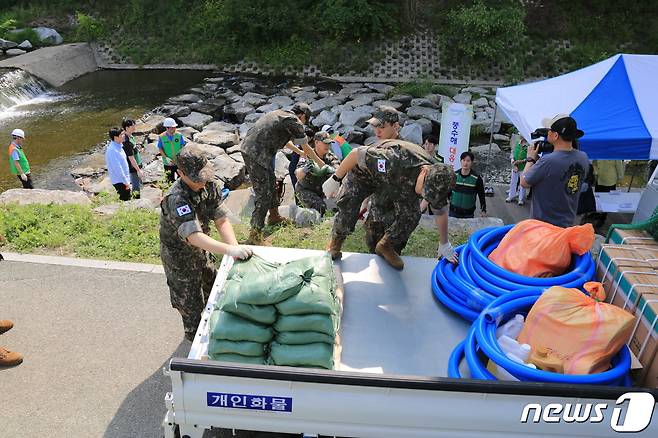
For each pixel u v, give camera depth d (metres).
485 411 2.86
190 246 4.04
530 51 19.75
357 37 20.58
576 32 20.12
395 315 3.83
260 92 17.94
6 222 6.74
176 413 3.06
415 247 6.34
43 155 13.41
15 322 5.02
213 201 4.03
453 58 19.62
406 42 20.39
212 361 2.94
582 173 4.79
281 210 7.33
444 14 20.34
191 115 15.61
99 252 6.30
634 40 20.11
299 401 2.95
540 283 3.60
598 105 7.75
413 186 3.96
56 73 19.20
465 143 9.46
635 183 11.49
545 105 8.20
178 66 21.03
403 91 17.09
